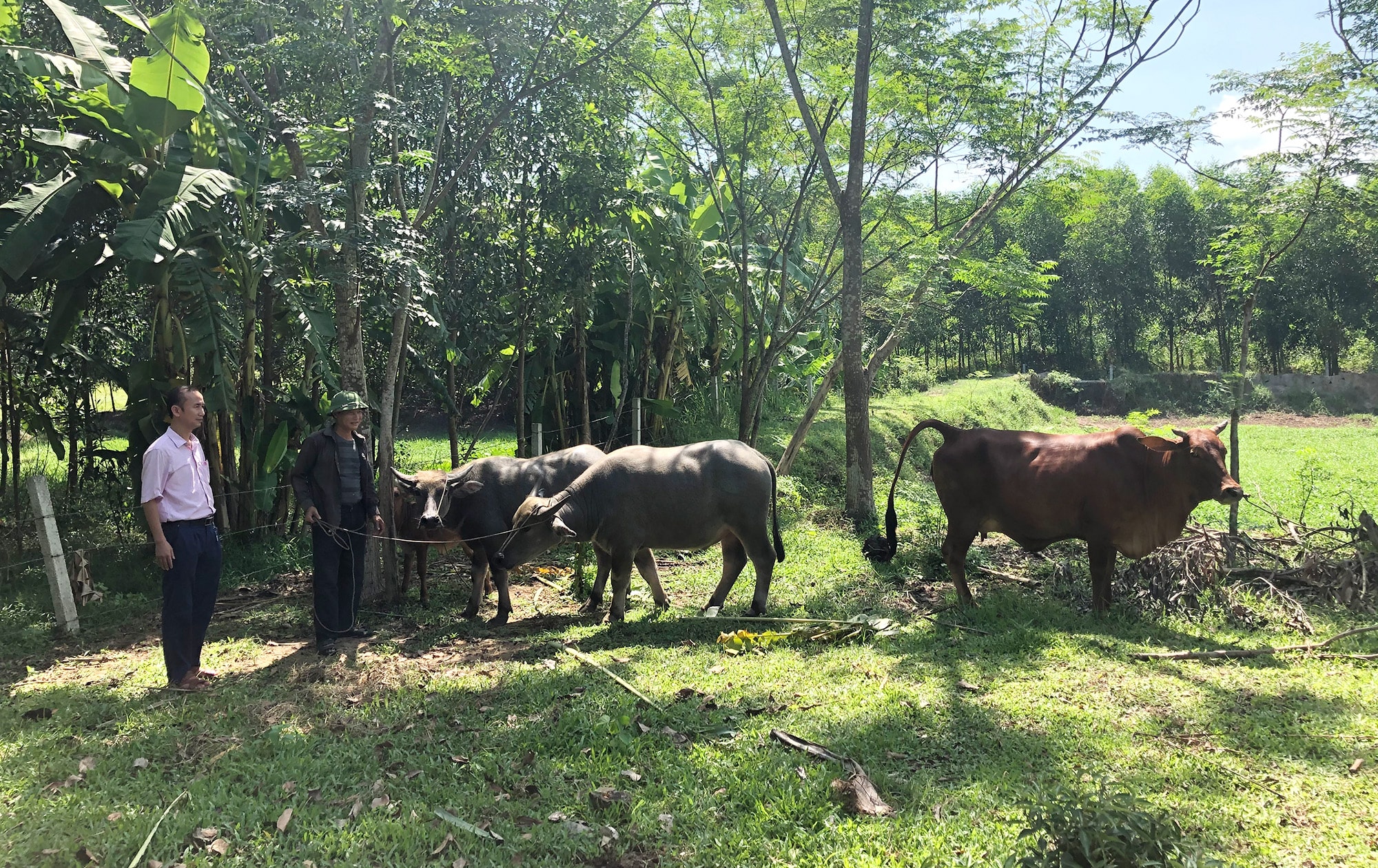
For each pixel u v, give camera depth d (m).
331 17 8.55
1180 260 39.97
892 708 5.38
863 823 4.04
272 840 4.00
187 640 6.18
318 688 6.03
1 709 5.69
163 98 8.12
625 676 6.15
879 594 8.63
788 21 12.66
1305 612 7.36
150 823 4.06
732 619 7.66
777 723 5.23
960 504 8.25
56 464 16.25
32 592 8.77
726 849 3.87
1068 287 41.09
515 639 7.41
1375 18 9.62
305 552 10.50
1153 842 3.18
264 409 10.61
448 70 9.16
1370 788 4.27
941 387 32.69
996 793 4.27
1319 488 13.76
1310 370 42.41
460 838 3.98
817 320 19.67
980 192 15.20
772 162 15.00
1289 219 9.56
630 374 14.97
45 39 10.77
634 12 10.48
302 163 8.08
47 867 3.73
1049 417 32.00
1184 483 7.40
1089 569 8.70
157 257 7.90
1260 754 4.68
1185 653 6.37
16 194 9.99
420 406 19.97
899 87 12.96
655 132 14.31
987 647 6.72
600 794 4.30
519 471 8.51
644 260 13.70
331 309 9.62
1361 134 8.92
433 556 11.12
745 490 7.80
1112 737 4.91
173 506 6.12
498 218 11.59
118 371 11.45
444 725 5.30
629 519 7.72
